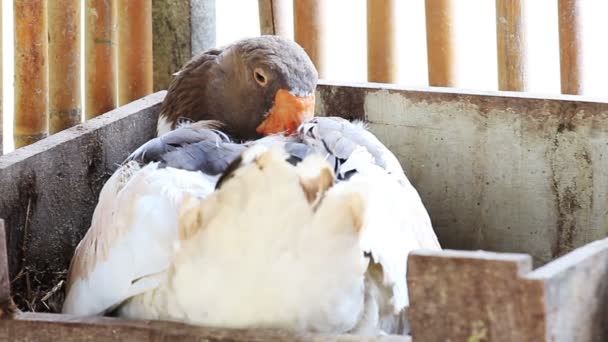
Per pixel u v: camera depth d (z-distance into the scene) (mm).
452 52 5375
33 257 4301
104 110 5492
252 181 2871
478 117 4625
